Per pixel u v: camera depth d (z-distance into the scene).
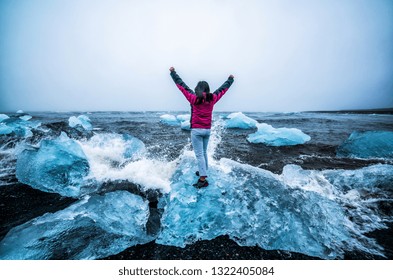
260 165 3.74
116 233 1.79
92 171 3.10
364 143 4.42
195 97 2.07
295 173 2.98
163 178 2.93
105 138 4.43
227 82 2.39
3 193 2.51
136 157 3.94
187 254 1.66
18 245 1.60
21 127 5.73
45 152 2.88
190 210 2.09
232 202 2.19
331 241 1.78
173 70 2.33
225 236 1.87
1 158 3.86
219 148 5.00
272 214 2.05
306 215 2.05
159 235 1.85
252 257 1.63
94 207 2.08
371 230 1.92
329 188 2.64
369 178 2.69
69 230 1.76
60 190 2.57
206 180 2.33
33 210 2.19
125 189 2.64
